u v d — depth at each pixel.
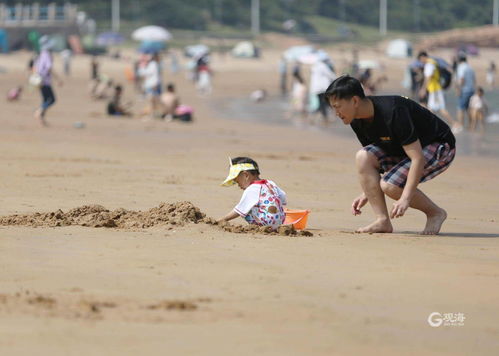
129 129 49.97
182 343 8.96
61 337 9.03
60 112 63.28
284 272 12.75
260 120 64.19
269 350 8.79
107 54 194.38
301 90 67.75
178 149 38.22
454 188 27.56
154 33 191.50
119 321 9.72
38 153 33.88
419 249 15.32
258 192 17.33
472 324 10.12
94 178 26.58
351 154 39.06
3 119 53.75
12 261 13.30
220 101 92.56
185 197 22.73
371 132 17.38
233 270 12.82
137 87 98.94
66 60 136.50
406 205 16.97
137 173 28.25
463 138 49.44
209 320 9.87
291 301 10.89
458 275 12.88
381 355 8.79
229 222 18.47
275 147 41.47
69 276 12.24
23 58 167.12
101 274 12.41
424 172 17.66
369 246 15.44
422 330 9.80
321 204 22.72
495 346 9.30
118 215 17.75
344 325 9.85
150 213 17.91
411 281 12.34
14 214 18.80
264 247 14.91
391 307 10.78
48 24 187.00
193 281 12.00
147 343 8.93
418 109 17.30
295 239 15.95
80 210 18.12
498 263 14.04
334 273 12.78
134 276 12.29
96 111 65.88
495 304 11.11
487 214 21.78
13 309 10.12
